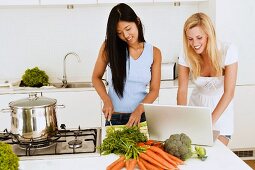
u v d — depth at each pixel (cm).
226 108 222
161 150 156
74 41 384
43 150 172
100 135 192
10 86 347
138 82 220
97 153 166
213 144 175
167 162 149
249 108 351
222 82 221
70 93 338
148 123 183
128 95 222
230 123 226
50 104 173
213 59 199
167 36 388
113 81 217
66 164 156
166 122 177
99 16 381
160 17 384
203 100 228
